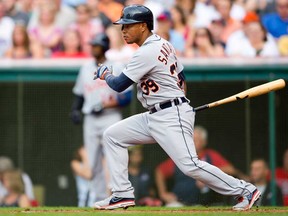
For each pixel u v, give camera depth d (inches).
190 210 991.0
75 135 1769.2
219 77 1793.8
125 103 1518.2
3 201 1739.7
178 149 923.4
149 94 937.5
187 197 1690.5
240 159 1758.1
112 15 1932.8
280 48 1904.5
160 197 1713.8
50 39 1888.5
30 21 1915.6
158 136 938.1
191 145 930.7
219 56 1867.6
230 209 1002.1
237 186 928.9
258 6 1950.1
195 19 1921.8
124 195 980.6
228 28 1914.4
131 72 923.4
